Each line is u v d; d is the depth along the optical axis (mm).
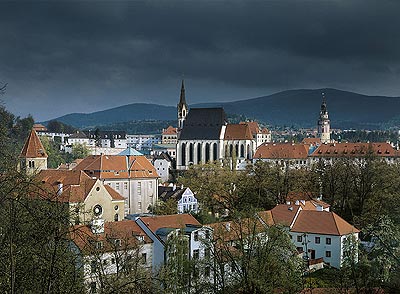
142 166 166625
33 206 31281
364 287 59656
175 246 72875
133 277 45188
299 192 152000
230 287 64062
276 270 63375
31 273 32656
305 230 111875
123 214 129500
